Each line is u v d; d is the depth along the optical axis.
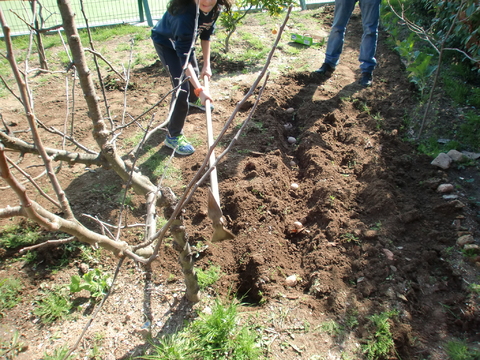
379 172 3.63
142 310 2.66
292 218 3.40
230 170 3.86
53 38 7.47
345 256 2.89
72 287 2.72
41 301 2.78
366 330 2.37
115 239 1.83
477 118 4.34
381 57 6.21
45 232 3.24
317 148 4.05
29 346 2.47
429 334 2.39
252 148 4.18
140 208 3.52
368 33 5.16
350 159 3.96
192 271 2.48
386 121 4.56
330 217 3.19
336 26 5.42
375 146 4.09
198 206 3.48
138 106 5.10
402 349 2.31
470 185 3.56
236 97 5.13
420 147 4.10
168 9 3.42
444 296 2.62
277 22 7.77
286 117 4.91
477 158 3.86
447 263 2.81
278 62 6.12
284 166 3.96
